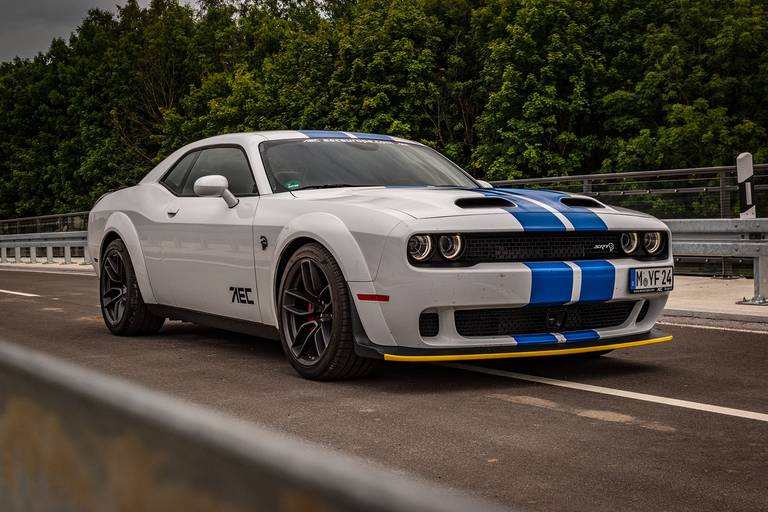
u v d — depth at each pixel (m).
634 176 10.11
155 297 5.36
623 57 31.84
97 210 5.97
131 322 5.58
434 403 3.44
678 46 30.16
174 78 48.03
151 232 5.30
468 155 36.22
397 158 4.90
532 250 3.81
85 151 46.91
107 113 46.69
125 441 0.34
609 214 4.08
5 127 50.53
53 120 48.38
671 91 29.25
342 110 34.47
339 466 0.27
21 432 0.47
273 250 4.22
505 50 32.12
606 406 3.37
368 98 34.09
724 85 28.81
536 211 3.88
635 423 3.07
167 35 48.06
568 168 30.70
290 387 3.81
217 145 5.14
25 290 10.27
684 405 3.38
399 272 3.60
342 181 4.52
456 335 3.68
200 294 4.88
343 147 4.85
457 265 3.65
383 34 35.09
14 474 0.48
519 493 2.24
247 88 40.00
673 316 6.27
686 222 7.23
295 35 42.09
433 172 4.88
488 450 2.69
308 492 0.26
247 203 4.52
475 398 3.54
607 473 2.43
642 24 32.84
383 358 3.64
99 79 47.38
